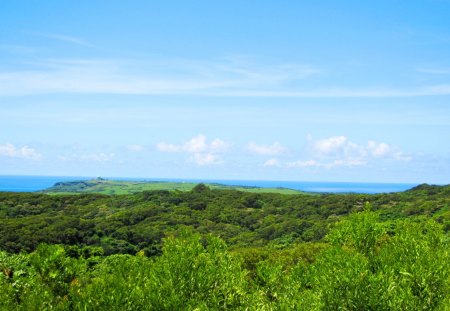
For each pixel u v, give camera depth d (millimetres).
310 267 23328
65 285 19422
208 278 17953
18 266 25344
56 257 19812
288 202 129125
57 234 75062
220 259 20391
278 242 89750
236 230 102125
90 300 14672
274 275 22484
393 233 38969
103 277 16219
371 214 29109
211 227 102438
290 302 18109
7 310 15164
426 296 18547
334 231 29000
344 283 17797
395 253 23078
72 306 15531
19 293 18109
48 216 93562
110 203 121188
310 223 101000
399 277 20406
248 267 47438
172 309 15484
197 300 16953
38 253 20047
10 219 82625
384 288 17547
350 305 17672
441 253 21656
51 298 15969
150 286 16109
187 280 17594
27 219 83062
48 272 19500
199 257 18641
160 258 18438
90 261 45781
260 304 18516
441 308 17688
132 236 83750
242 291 18906
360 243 27781
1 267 24750
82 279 20594
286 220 106625
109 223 90938
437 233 27500
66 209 110312
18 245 68250
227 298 18531
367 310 17406
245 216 114688
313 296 18641
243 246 87188
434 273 18984
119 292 14789
